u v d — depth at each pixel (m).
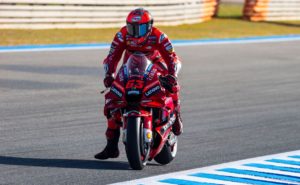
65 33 84.69
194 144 31.16
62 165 26.03
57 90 46.16
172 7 104.69
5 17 81.56
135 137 23.92
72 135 32.12
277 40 96.25
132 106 23.83
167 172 25.53
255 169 26.56
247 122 37.44
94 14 91.69
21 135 31.64
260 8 125.50
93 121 36.03
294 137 33.78
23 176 24.12
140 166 24.77
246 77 57.16
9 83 48.19
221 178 24.83
